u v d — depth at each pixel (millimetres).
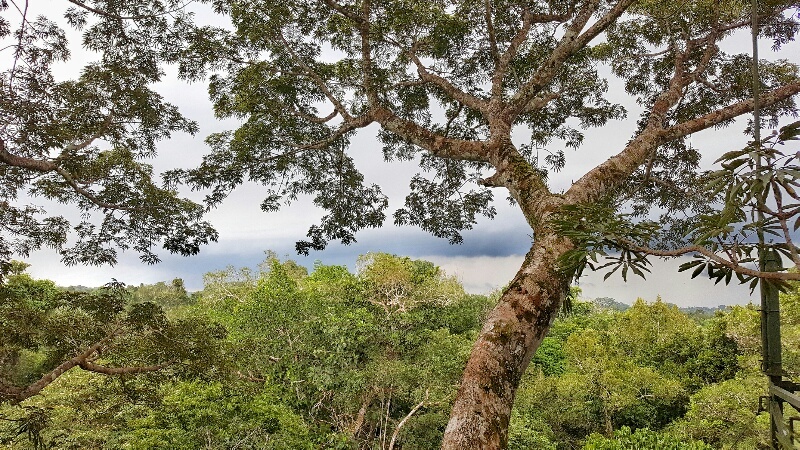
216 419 8852
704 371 18969
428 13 5867
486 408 2631
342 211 8352
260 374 12828
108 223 5969
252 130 6391
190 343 5805
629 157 4508
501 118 5246
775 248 1772
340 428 13672
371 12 6008
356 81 6914
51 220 5391
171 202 6004
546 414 17734
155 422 8711
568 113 7645
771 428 2498
